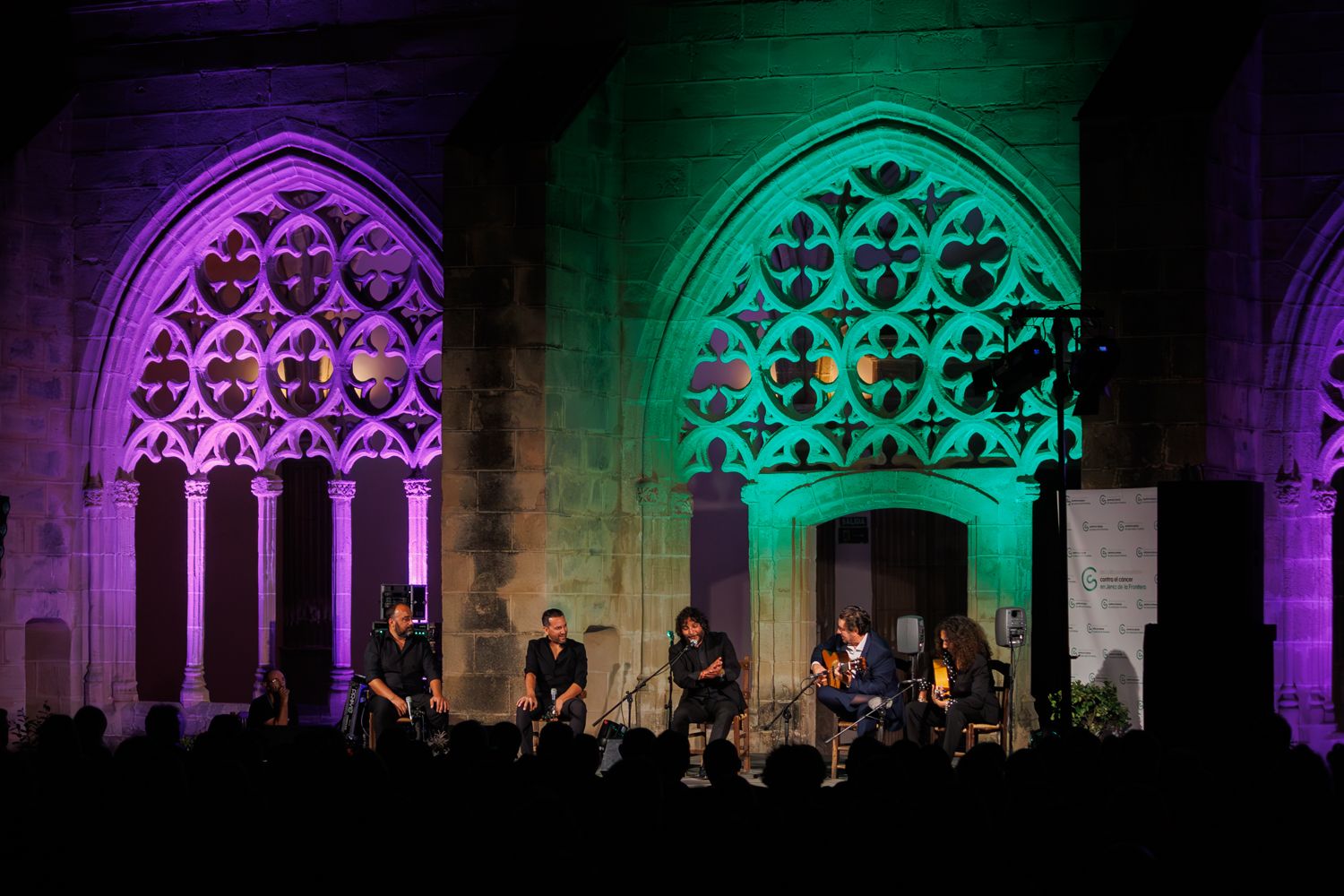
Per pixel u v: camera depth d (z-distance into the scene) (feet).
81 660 62.39
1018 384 42.98
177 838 22.34
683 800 19.99
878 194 56.59
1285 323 52.95
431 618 73.92
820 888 19.92
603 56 57.06
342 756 24.32
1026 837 21.08
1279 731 28.89
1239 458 50.67
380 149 59.82
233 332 73.05
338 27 60.44
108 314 62.49
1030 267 55.26
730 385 65.41
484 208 53.57
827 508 57.31
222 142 61.57
